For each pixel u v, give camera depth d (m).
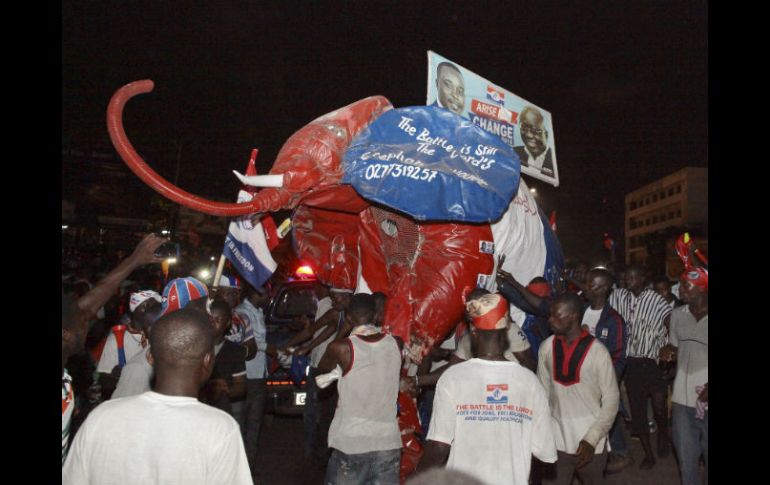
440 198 5.75
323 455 6.91
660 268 27.25
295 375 7.79
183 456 2.47
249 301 6.93
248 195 6.14
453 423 3.49
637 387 7.74
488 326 3.57
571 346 4.83
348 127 6.12
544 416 3.52
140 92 5.06
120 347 4.98
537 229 7.24
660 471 7.47
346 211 6.64
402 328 6.05
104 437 2.50
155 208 24.39
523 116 7.96
